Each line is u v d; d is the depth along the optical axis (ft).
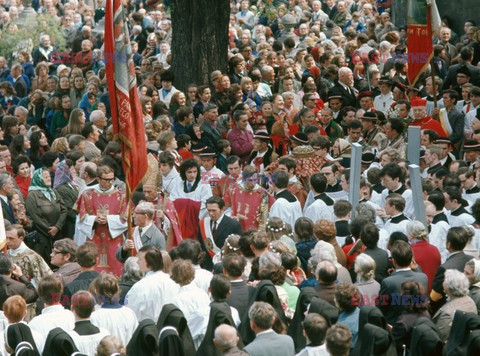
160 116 92.07
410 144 71.61
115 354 42.93
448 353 47.91
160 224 74.13
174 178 80.12
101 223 73.67
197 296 52.80
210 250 72.74
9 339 47.78
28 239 79.71
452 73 112.88
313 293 51.42
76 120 96.48
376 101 107.55
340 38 138.10
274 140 95.91
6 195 77.97
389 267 57.47
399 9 152.05
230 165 77.92
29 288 61.82
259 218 75.51
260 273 53.62
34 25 150.00
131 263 57.47
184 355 48.06
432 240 65.16
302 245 61.00
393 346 46.62
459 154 96.53
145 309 54.03
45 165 84.69
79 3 178.29
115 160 82.02
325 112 98.32
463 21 142.92
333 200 72.43
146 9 172.35
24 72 139.54
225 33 115.96
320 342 44.70
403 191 71.31
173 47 116.16
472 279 54.49
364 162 84.38
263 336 46.29
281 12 160.35
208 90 106.63
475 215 65.00
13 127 96.73
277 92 116.78
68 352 46.39
